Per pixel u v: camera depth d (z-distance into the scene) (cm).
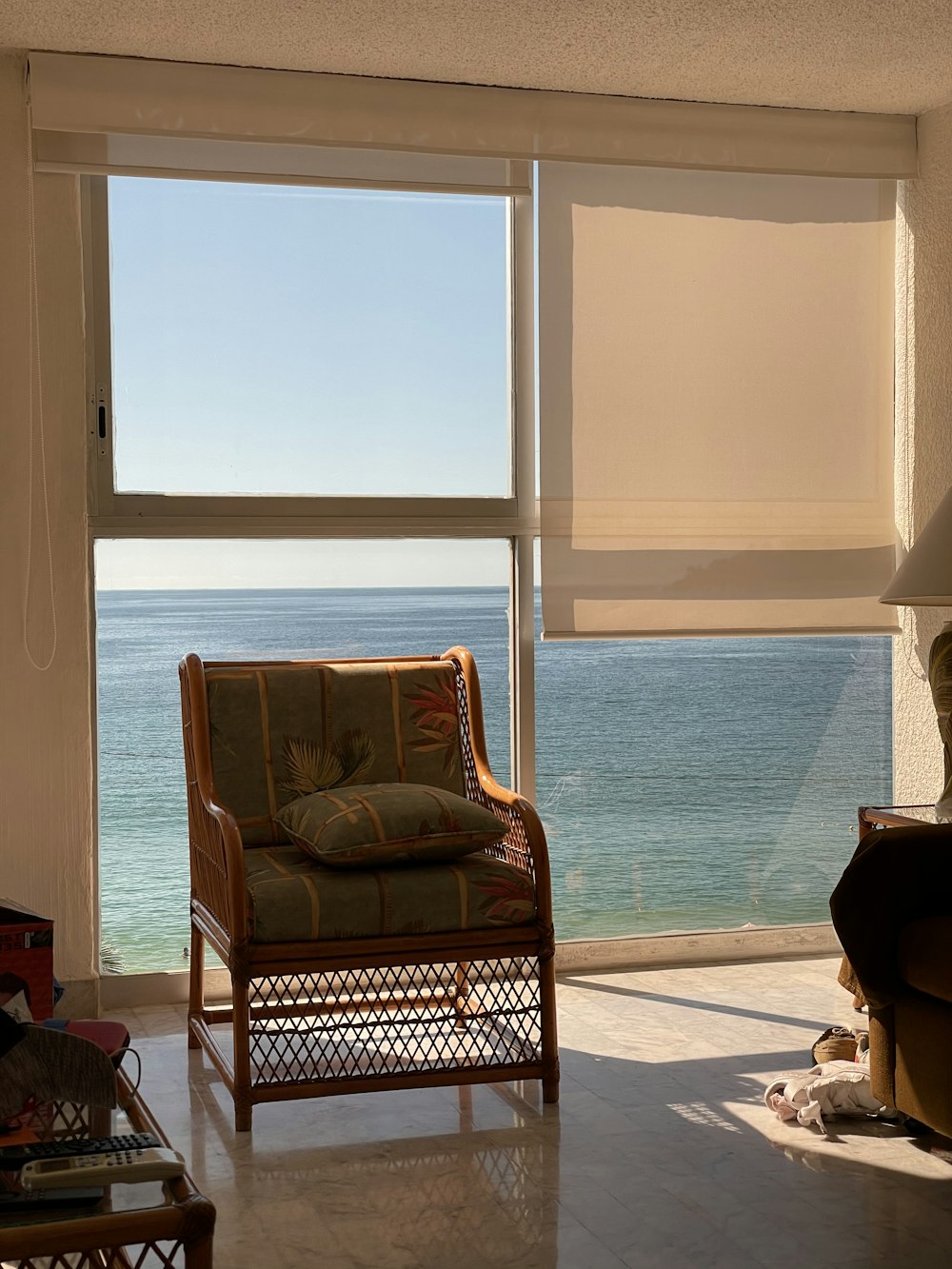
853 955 253
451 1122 279
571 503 383
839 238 404
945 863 251
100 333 359
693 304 392
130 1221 139
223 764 320
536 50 346
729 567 396
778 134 394
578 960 394
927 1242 222
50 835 349
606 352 385
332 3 313
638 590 388
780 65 360
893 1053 254
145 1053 324
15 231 342
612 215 385
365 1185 246
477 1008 350
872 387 408
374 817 285
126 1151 157
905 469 409
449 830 288
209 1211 142
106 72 343
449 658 348
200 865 315
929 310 399
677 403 391
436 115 368
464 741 340
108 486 360
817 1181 247
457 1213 235
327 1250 220
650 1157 259
